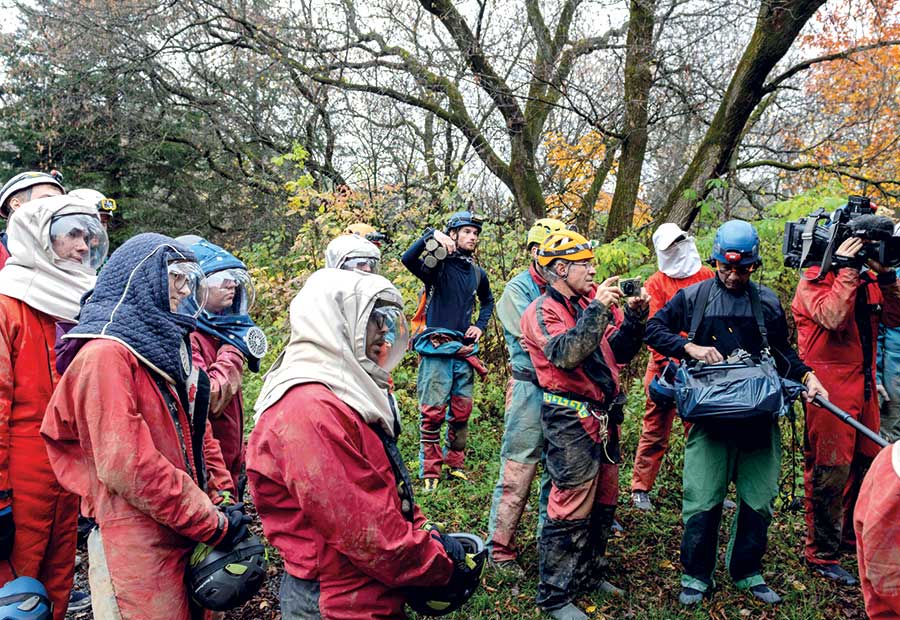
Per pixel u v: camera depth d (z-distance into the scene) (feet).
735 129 25.09
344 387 6.21
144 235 7.52
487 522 14.56
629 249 22.71
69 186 51.96
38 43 42.80
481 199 31.45
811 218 11.70
